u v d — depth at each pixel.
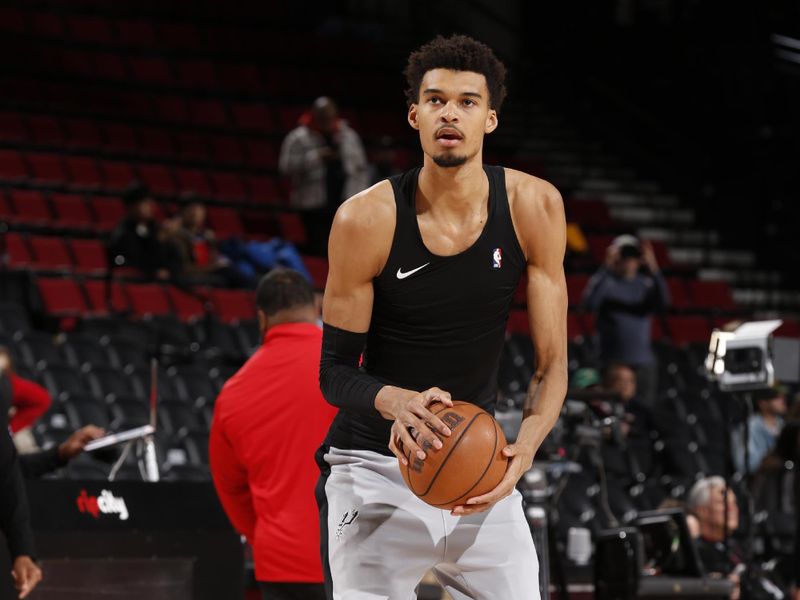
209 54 36.25
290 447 7.79
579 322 25.58
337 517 5.90
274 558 7.73
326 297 5.86
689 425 20.62
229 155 31.19
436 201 5.70
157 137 30.47
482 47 5.64
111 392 18.20
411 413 5.29
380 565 5.79
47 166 27.03
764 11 33.34
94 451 10.23
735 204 32.91
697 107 35.06
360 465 5.90
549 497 11.12
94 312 21.67
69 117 30.08
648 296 20.61
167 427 17.38
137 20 35.88
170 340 20.11
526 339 23.16
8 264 22.05
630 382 17.52
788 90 32.44
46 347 18.86
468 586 5.95
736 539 15.27
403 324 5.78
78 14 36.00
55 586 8.63
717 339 11.34
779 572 14.14
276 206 28.70
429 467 5.25
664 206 33.88
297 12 41.31
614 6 39.06
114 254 21.59
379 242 5.69
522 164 34.16
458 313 5.75
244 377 7.96
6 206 24.64
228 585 9.30
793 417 14.55
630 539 10.34
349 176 24.95
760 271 31.73
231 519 8.37
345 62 38.03
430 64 5.62
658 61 36.81
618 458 17.52
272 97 34.84
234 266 22.92
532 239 5.83
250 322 21.77
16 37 32.41
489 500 5.29
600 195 33.62
